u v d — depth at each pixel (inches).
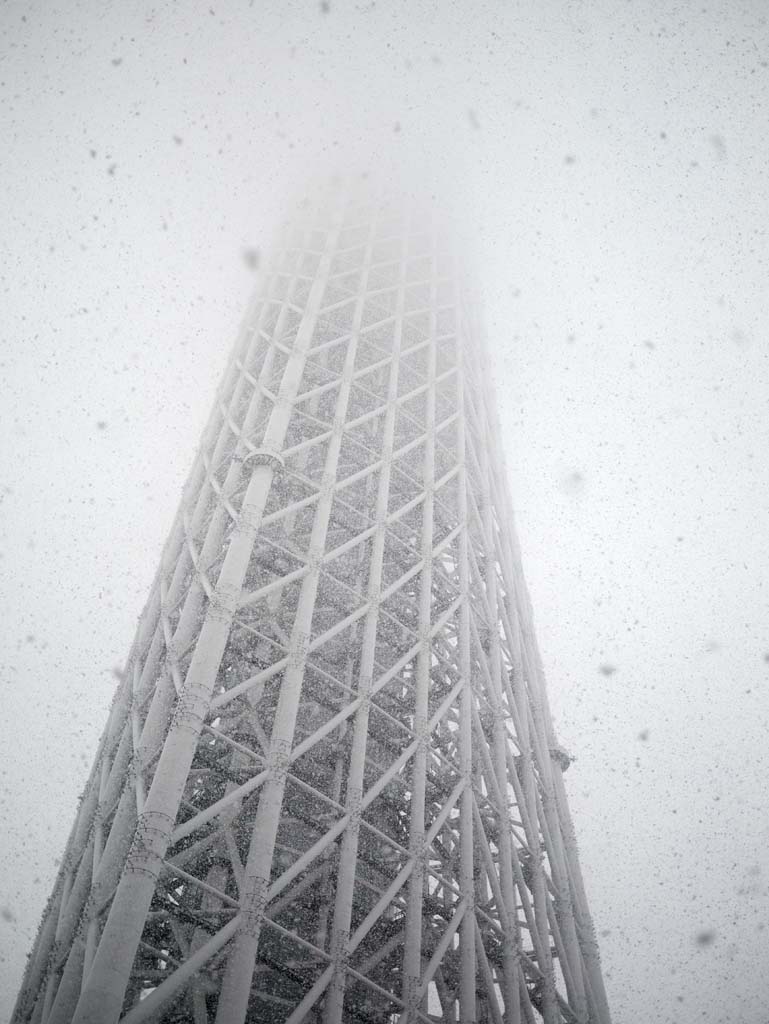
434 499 1477.6
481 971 979.3
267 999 900.0
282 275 1897.1
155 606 1284.4
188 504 1396.4
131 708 1090.7
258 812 862.5
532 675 1550.2
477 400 1905.8
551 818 1350.9
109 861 900.6
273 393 1411.2
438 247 2262.6
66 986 842.8
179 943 848.9
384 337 1764.3
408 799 1153.4
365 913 1001.5
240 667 1119.6
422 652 1192.2
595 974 1266.0
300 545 1254.3
